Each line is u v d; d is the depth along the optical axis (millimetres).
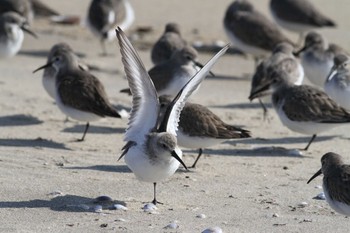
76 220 10812
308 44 20750
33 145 15031
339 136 16656
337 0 29922
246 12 23625
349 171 10922
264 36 22906
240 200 12047
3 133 15883
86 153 14633
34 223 10633
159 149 11008
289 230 10609
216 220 10969
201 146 13953
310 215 11344
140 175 11344
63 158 14164
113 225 10625
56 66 16375
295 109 15477
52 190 12156
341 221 11062
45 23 27859
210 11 28969
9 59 23188
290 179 13367
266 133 16828
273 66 18047
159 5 29688
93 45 25297
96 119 15633
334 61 17969
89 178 12906
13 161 13734
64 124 16938
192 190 12531
